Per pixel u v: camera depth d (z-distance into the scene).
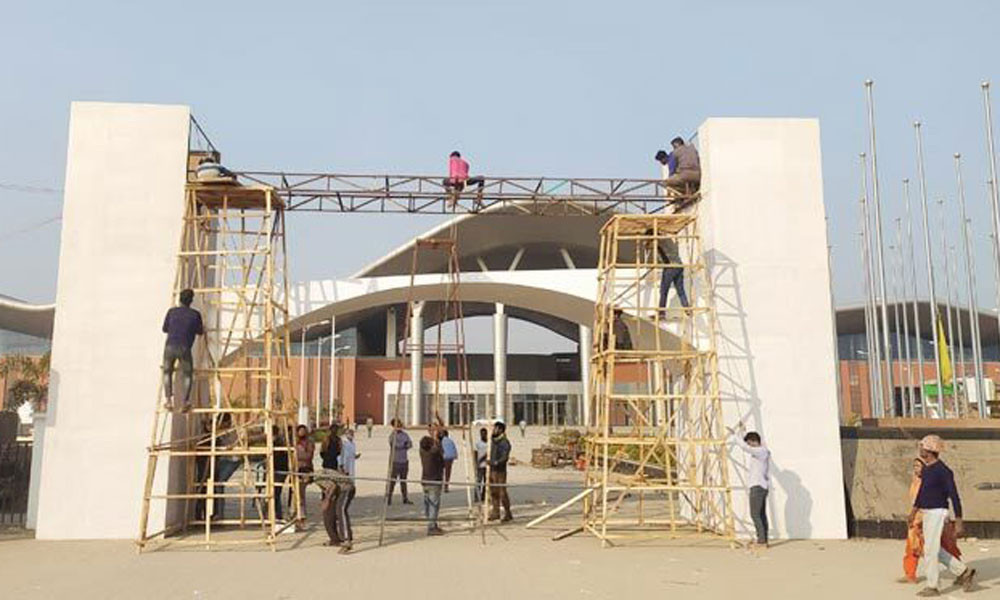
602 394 14.23
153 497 11.84
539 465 33.47
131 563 10.61
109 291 12.89
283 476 14.66
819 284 13.61
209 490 11.94
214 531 13.51
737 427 13.18
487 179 15.05
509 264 62.16
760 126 13.91
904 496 13.16
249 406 14.23
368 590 9.02
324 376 70.31
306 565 10.56
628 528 14.06
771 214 13.72
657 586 9.33
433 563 10.76
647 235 14.88
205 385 14.52
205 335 12.75
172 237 13.09
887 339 24.81
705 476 13.48
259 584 9.30
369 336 82.25
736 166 13.78
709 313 13.29
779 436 13.23
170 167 13.24
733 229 13.62
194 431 13.87
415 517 15.92
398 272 59.91
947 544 9.23
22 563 10.57
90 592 8.84
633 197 15.23
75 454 12.53
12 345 77.44
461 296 16.77
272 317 13.14
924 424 14.78
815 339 13.48
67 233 12.97
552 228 55.19
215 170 13.16
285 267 14.27
